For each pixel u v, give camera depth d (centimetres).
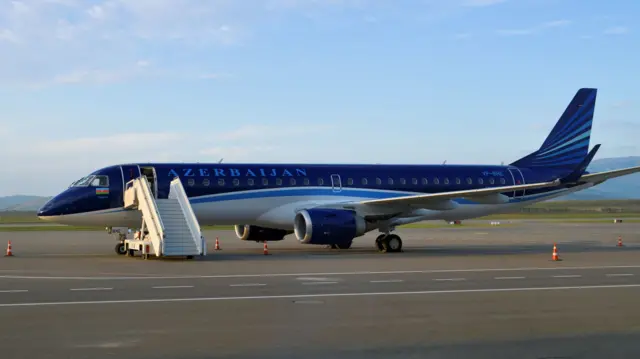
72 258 2775
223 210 3153
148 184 2864
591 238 4669
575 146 3812
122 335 1154
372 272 2198
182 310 1415
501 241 4291
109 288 1759
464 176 3575
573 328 1235
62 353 1020
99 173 3045
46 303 1501
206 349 1053
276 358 1001
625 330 1219
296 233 3091
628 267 2412
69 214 2964
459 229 6412
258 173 3234
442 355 1023
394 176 3456
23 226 7600
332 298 1597
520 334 1179
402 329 1219
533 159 3766
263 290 1733
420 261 2658
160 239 2625
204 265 2442
